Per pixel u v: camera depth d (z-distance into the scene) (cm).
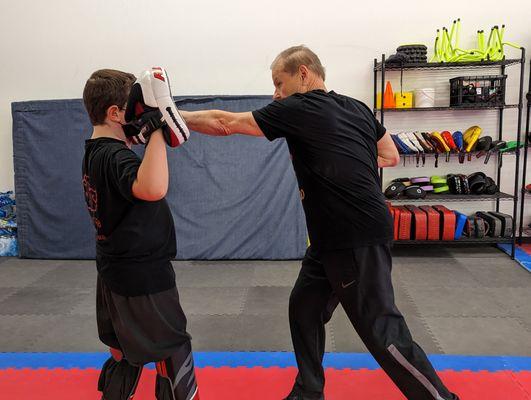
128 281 133
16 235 457
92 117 137
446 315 295
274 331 275
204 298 332
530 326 277
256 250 427
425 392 146
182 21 450
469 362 228
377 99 441
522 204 446
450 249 450
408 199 425
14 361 238
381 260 151
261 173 424
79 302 329
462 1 437
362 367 225
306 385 176
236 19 448
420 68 437
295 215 426
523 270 383
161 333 137
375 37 445
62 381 218
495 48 413
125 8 451
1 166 476
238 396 203
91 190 133
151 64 457
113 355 156
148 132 118
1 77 466
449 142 423
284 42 449
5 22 459
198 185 426
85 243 436
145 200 121
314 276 170
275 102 154
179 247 429
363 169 152
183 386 144
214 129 157
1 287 363
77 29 456
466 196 424
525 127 449
